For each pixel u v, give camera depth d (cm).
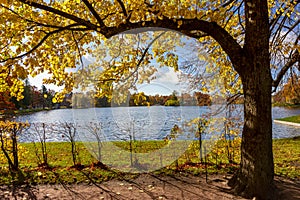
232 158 679
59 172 587
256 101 422
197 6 422
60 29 436
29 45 452
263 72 422
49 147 922
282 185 479
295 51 572
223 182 501
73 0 477
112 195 454
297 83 738
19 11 448
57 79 515
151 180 528
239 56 437
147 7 400
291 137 1241
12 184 518
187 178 535
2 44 438
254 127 423
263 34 421
